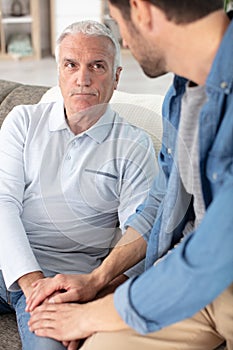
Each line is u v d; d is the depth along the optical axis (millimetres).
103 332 1265
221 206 1023
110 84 1597
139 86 4816
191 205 1404
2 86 2021
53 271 1563
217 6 1075
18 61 5625
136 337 1254
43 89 1967
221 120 1108
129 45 1150
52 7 5641
